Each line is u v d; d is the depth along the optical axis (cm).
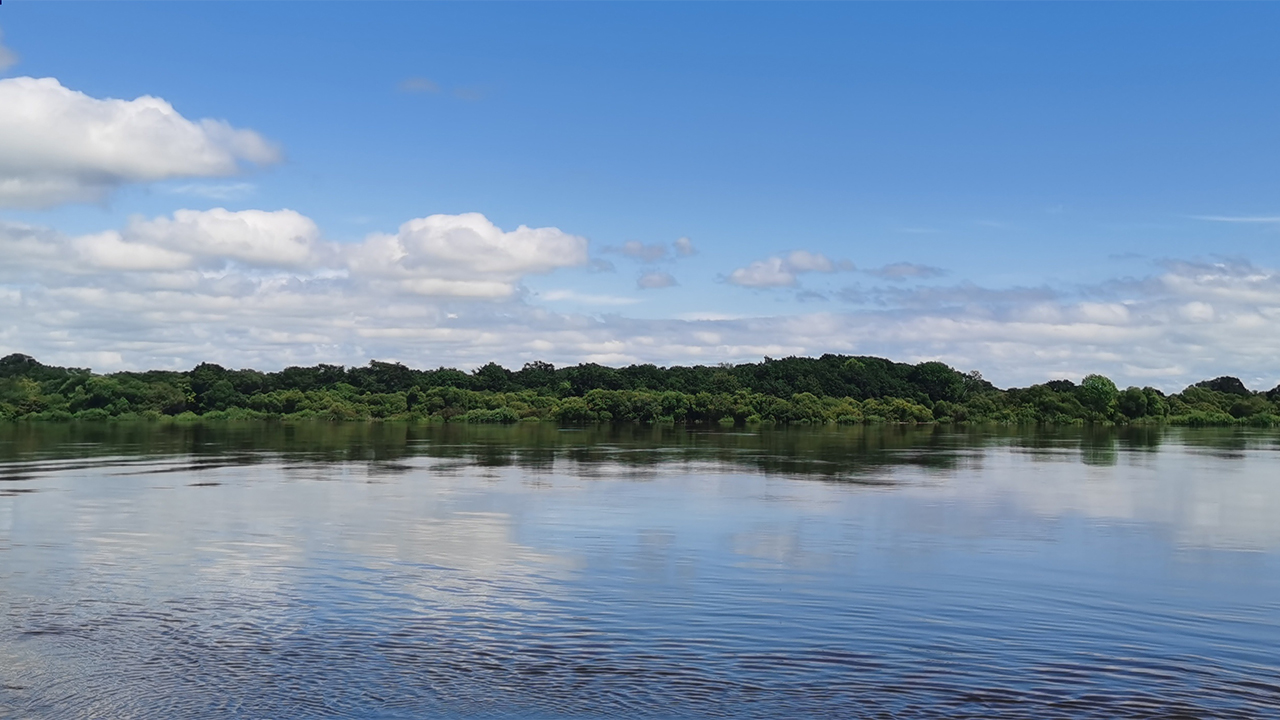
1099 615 2391
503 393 16888
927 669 1961
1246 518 4078
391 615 2314
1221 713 1742
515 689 1812
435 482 5247
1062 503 4516
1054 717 1712
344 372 18100
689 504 4312
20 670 1891
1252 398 18000
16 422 13688
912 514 4056
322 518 3806
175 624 2220
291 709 1698
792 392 16712
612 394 15200
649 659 2000
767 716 1695
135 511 3962
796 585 2664
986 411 15625
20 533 3403
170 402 15188
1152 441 10762
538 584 2653
